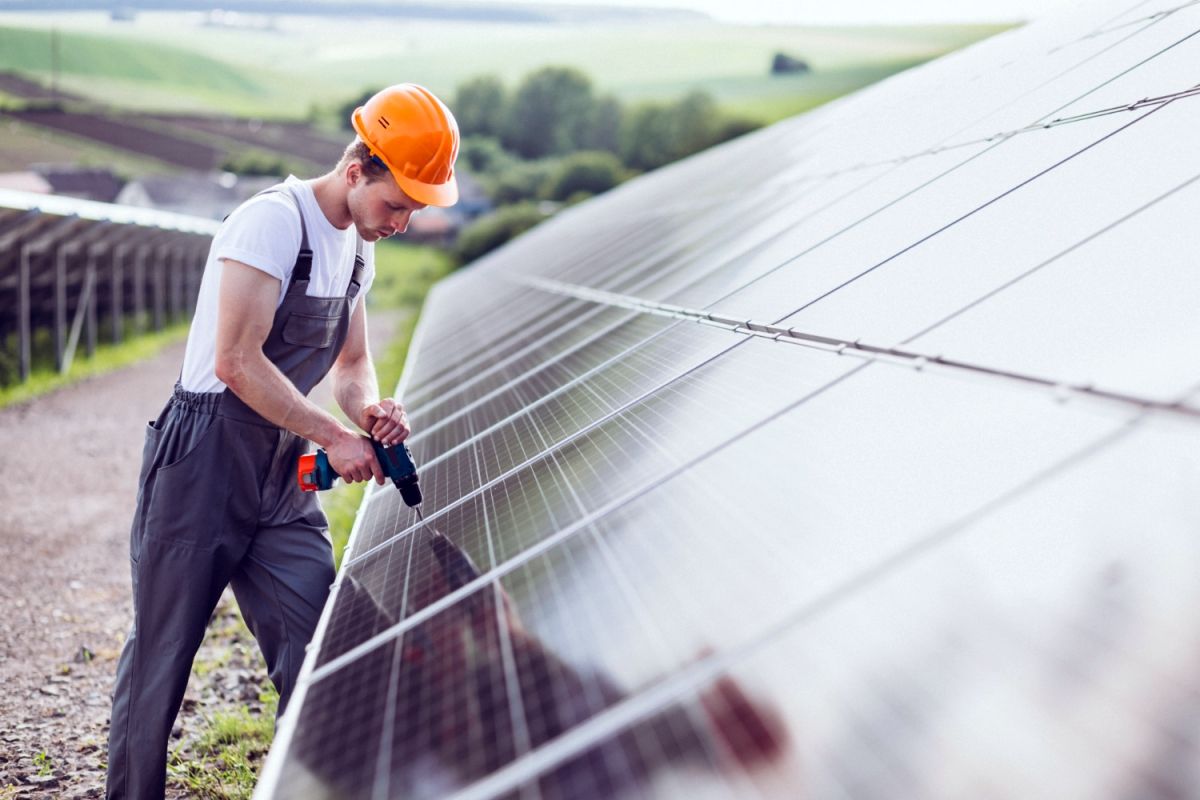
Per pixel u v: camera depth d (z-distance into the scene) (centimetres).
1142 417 160
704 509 210
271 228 300
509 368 555
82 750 463
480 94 10581
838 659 140
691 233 786
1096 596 128
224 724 474
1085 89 435
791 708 136
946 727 120
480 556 255
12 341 1814
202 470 315
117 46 11362
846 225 439
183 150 9050
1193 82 334
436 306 1502
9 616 635
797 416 234
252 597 343
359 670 215
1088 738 110
